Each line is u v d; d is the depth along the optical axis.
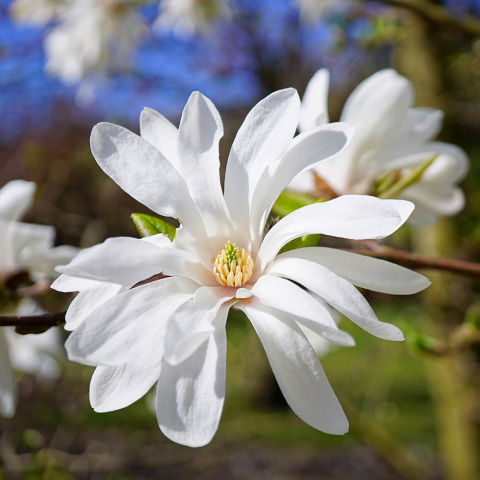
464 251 0.51
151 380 0.15
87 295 0.16
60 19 0.62
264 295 0.15
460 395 0.50
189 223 0.17
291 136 0.16
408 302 0.58
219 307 0.16
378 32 0.51
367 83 0.26
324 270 0.14
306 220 0.15
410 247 0.54
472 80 0.58
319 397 0.15
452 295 0.50
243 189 0.17
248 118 0.17
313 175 0.25
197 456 0.60
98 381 0.15
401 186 0.24
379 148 0.26
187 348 0.14
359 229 0.14
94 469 0.46
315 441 0.85
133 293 0.15
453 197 0.28
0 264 0.26
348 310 0.13
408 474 0.58
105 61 0.58
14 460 0.40
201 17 0.58
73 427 0.55
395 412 0.88
